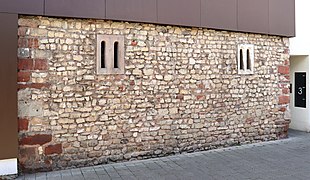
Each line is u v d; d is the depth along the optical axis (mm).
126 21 5730
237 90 6930
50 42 5254
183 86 6293
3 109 4848
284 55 7645
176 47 6227
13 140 4906
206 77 6539
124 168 5375
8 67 4883
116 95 5711
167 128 6152
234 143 6922
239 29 6844
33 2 5031
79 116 5449
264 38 7348
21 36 5070
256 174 5020
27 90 5113
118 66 5719
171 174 5039
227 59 6793
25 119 5102
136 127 5879
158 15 5938
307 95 8625
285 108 7664
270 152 6398
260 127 7289
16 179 4840
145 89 5938
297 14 8406
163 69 6098
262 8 7188
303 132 8578
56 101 5297
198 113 6461
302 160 5820
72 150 5410
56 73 5293
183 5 6184
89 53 5504
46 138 5242
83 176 4965
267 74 7367
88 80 5500
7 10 4875
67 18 5344
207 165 5527
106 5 5508
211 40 6609
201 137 6504
